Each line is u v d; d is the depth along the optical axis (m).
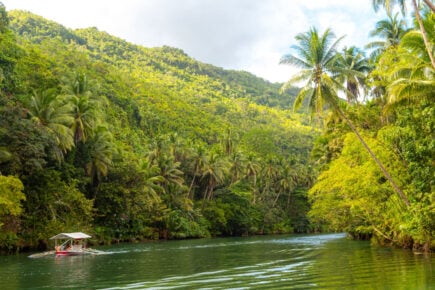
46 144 39.44
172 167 72.25
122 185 56.09
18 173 39.75
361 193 33.59
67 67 94.75
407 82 23.70
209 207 81.25
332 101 29.48
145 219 63.56
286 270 22.14
